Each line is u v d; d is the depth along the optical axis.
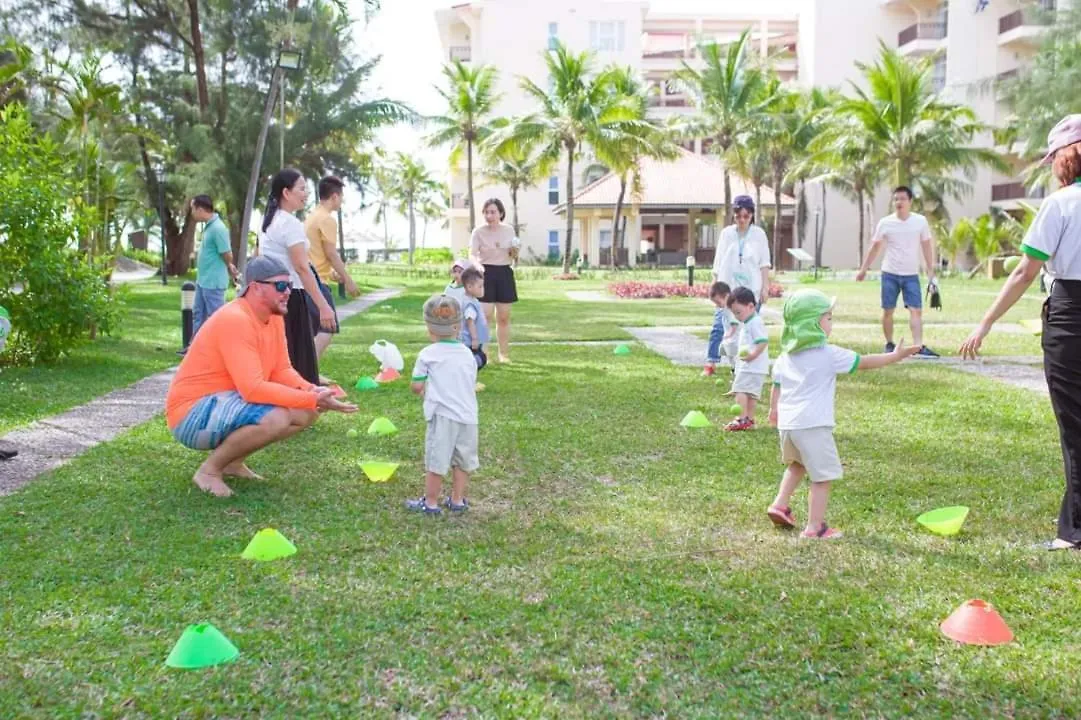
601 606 3.47
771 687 2.86
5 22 27.30
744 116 41.28
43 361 10.28
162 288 28.80
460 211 59.06
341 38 33.00
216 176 30.59
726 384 8.84
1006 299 4.31
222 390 5.05
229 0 29.36
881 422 6.92
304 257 6.65
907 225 10.62
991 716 2.69
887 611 3.42
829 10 53.56
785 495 4.48
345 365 10.17
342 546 4.18
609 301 23.30
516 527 4.46
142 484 5.22
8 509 4.72
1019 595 3.56
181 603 3.51
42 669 2.98
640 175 43.38
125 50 30.06
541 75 55.25
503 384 8.79
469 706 2.75
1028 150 33.62
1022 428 6.67
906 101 37.16
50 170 10.75
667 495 5.03
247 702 2.77
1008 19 46.47
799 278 35.75
